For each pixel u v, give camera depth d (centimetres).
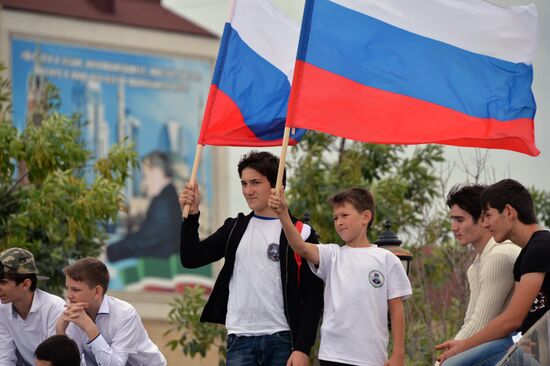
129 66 5016
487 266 1452
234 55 1541
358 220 1411
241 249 1420
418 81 1495
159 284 4872
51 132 2684
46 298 1571
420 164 2945
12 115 4681
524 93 1516
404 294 1403
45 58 4822
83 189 2652
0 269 1534
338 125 1459
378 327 1390
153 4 5125
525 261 1348
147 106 5031
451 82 1504
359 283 1392
